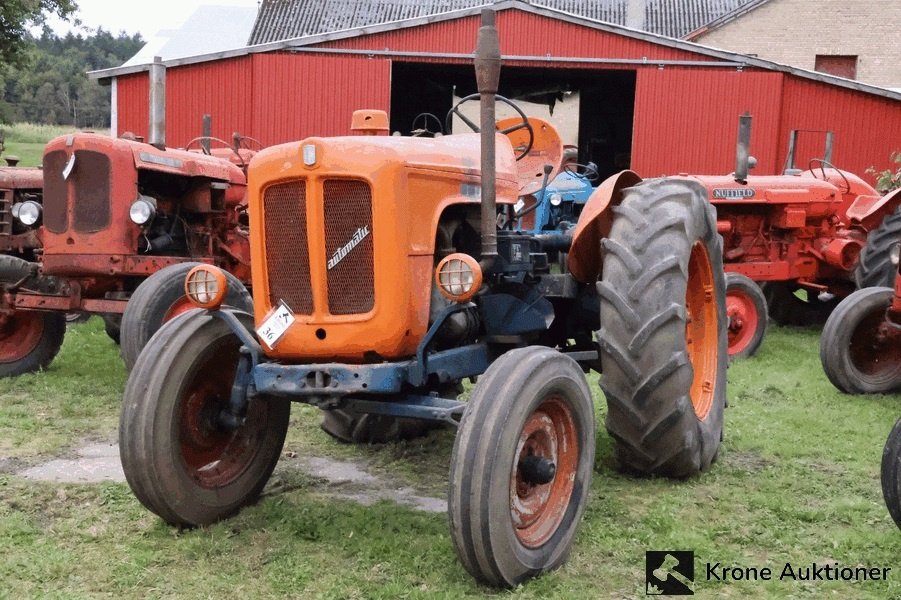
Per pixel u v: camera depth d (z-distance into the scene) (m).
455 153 3.71
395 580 3.16
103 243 6.20
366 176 3.27
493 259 3.48
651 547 3.50
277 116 16.12
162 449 3.46
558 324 4.66
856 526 3.75
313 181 3.31
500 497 3.00
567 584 3.17
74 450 4.84
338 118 16.23
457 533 2.99
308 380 3.32
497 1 16.48
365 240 3.32
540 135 5.57
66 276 6.30
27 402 5.95
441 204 3.53
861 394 6.32
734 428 5.30
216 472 3.77
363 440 4.90
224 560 3.34
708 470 4.44
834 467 4.62
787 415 5.66
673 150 16.62
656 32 29.55
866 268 7.73
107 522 3.72
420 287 3.41
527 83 22.30
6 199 7.32
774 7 26.97
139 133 16.22
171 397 3.49
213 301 3.55
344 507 3.90
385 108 16.28
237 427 3.77
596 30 16.59
